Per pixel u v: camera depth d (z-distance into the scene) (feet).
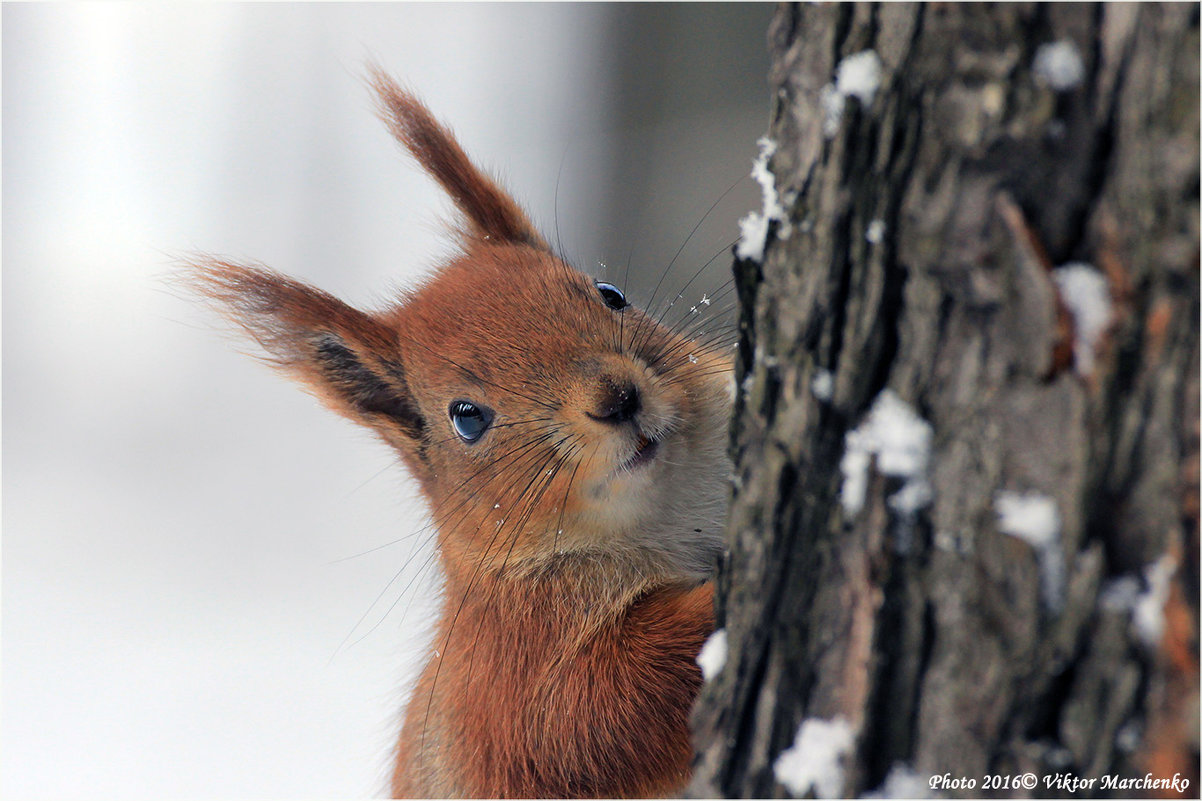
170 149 13.32
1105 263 7.25
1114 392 7.29
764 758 7.72
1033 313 7.41
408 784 8.00
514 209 8.02
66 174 13.53
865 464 7.68
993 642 7.66
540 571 7.91
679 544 7.94
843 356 7.69
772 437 7.72
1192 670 7.23
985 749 7.66
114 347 13.41
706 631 7.88
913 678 7.68
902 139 7.66
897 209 7.67
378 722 8.26
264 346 7.93
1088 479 7.36
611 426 7.88
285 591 8.80
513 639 7.91
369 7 13.00
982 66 7.48
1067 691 7.55
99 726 8.26
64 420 12.28
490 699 7.91
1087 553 7.40
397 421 7.95
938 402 7.66
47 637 8.44
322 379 7.95
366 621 8.48
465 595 7.93
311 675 8.35
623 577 7.91
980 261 7.58
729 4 10.15
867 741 7.69
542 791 7.90
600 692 7.88
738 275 7.75
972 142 7.53
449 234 8.02
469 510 7.91
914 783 7.68
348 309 7.95
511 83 12.32
